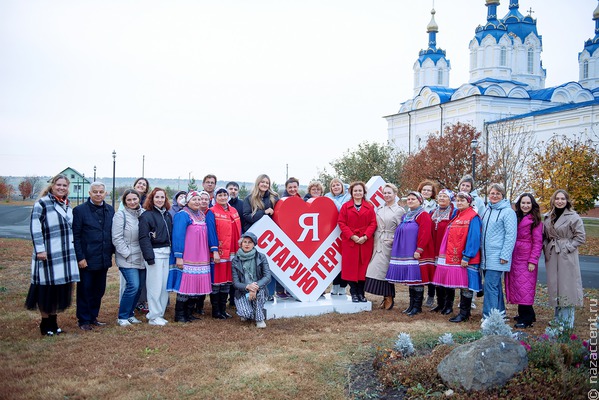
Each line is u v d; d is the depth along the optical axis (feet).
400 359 17.88
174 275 24.21
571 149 93.56
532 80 160.15
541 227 22.95
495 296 23.36
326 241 27.14
